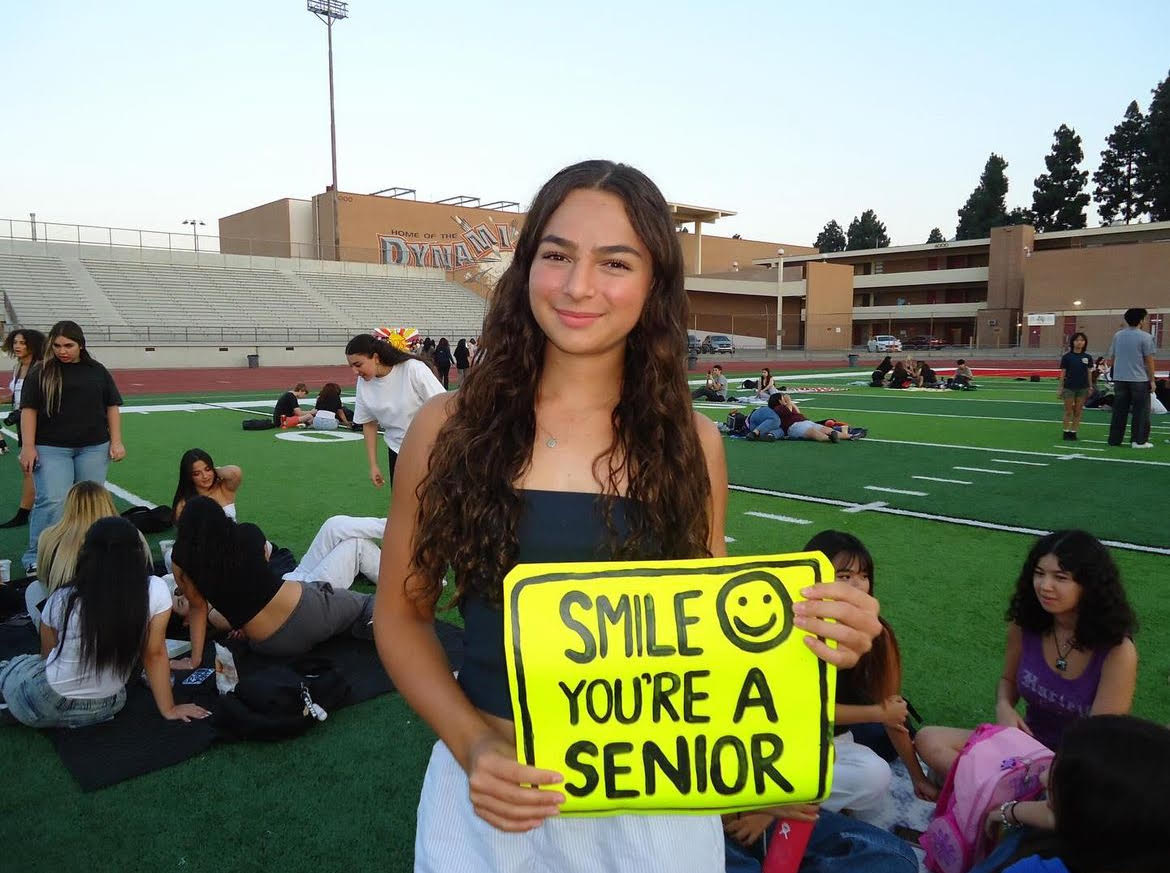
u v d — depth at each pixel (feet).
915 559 19.83
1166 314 151.23
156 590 11.94
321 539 17.63
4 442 35.01
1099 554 9.59
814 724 4.25
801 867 8.06
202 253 139.54
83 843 9.19
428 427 4.80
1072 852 6.01
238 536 13.70
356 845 9.21
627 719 4.16
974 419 51.29
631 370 4.62
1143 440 38.32
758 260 239.09
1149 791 5.60
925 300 211.61
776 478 30.83
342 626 14.84
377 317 143.74
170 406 58.59
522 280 4.66
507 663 4.11
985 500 26.61
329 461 34.73
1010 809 7.59
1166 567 19.11
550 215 4.47
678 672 4.19
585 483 4.46
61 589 11.86
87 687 11.46
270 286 141.18
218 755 11.18
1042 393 72.49
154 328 116.16
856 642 4.19
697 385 78.89
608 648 4.15
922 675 13.47
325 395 46.75
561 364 4.60
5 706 12.14
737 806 4.23
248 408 57.36
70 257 126.41
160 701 12.01
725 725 4.22
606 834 4.38
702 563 4.25
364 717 12.32
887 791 9.77
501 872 4.42
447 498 4.42
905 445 39.70
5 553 20.58
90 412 18.86
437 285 164.55
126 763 10.81
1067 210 264.72
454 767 4.76
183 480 19.31
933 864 8.63
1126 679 9.53
